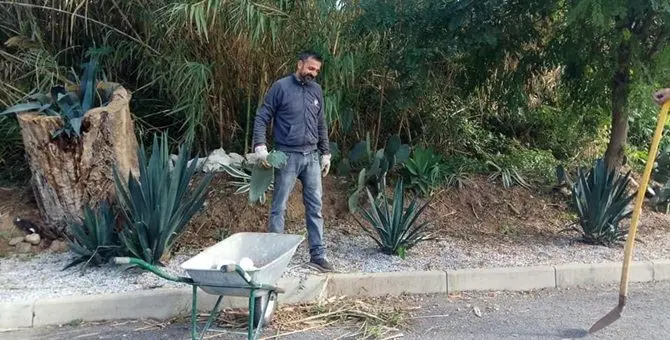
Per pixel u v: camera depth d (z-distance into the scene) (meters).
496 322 4.40
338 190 6.70
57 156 5.27
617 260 5.52
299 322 4.38
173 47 6.32
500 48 6.64
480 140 8.16
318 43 6.21
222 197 6.22
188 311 4.51
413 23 6.29
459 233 6.29
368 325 4.32
